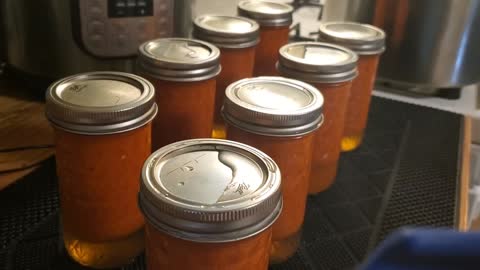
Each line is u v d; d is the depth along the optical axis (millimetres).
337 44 468
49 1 488
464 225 412
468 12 604
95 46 484
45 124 504
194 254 248
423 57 635
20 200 401
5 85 574
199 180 260
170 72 362
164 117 381
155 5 502
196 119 388
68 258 348
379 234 396
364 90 489
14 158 447
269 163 277
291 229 351
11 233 367
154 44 407
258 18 508
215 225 233
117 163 311
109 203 322
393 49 644
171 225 238
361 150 533
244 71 456
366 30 511
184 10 543
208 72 375
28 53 524
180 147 290
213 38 437
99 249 339
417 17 614
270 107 323
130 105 300
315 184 431
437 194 455
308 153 340
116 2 475
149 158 275
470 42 626
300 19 879
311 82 391
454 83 653
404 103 658
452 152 537
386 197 448
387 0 623
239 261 252
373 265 117
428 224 408
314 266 357
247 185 259
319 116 334
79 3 462
